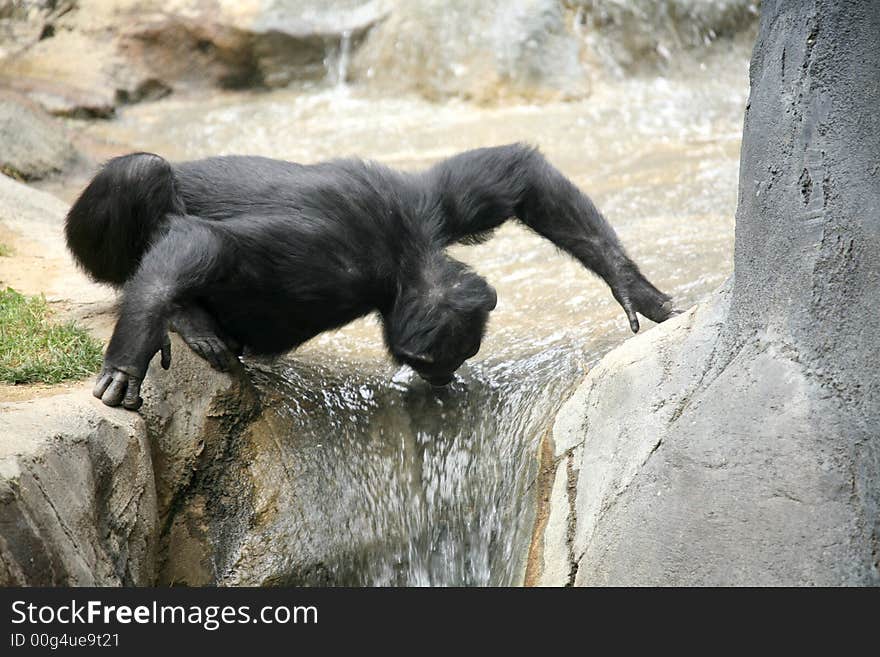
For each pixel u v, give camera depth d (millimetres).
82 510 8172
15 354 10094
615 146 21438
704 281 11984
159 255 9820
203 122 24656
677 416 8359
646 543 7793
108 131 23906
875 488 7102
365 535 10484
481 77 25094
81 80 25219
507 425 10703
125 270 11258
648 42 26266
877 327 7652
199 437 9984
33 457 7793
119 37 26203
